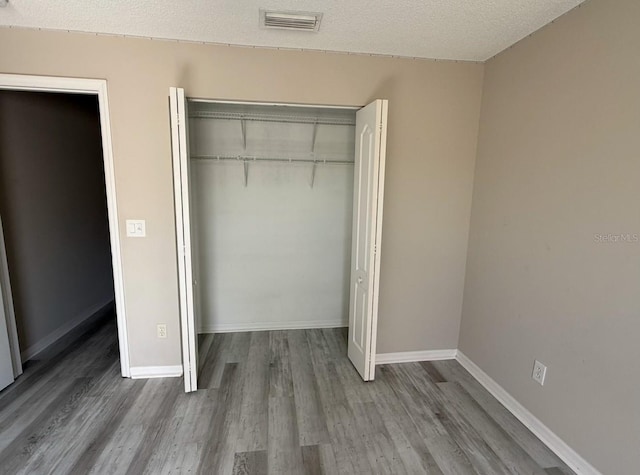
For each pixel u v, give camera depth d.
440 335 2.87
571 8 1.78
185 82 2.28
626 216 1.53
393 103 2.50
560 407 1.88
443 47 2.30
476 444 1.94
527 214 2.12
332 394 2.38
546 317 1.97
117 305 2.44
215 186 3.13
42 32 2.11
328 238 3.37
